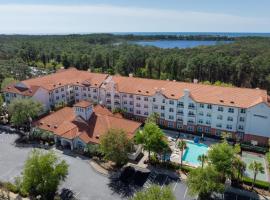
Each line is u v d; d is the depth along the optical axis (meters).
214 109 93.12
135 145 82.19
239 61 162.38
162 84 105.94
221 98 93.00
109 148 70.38
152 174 72.94
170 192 52.66
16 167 75.75
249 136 90.69
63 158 80.38
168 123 102.94
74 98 127.19
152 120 92.62
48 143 88.06
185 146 75.81
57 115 94.88
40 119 95.00
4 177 71.19
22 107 93.81
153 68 181.12
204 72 169.00
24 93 110.19
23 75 179.00
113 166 76.38
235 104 89.94
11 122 103.56
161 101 101.25
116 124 86.69
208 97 94.75
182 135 97.00
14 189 65.06
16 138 93.75
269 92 154.50
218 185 58.47
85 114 87.31
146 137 75.00
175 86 102.94
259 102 85.75
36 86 111.69
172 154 84.06
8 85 119.56
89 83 119.00
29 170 60.50
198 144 90.12
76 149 84.94
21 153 83.38
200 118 96.75
